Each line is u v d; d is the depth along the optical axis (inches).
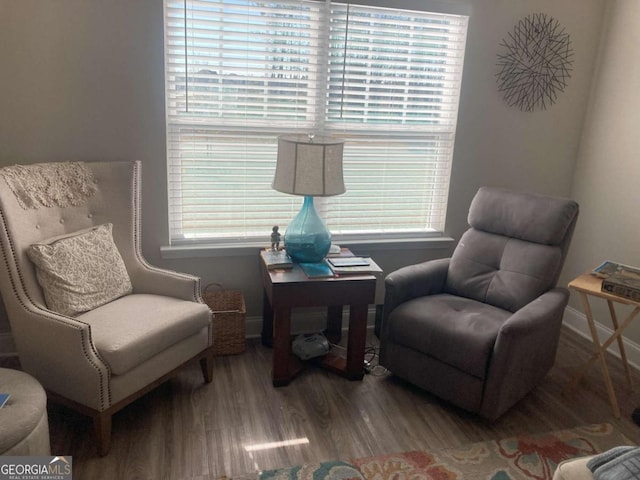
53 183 92.2
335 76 115.0
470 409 91.6
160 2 99.1
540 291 101.0
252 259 118.0
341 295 98.2
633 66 117.6
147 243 112.3
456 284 110.8
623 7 120.0
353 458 81.7
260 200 118.5
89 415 79.0
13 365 104.7
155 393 97.8
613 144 123.8
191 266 115.3
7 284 81.6
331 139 103.7
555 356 113.4
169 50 104.5
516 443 87.2
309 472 78.0
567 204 101.4
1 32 93.3
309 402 97.1
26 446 63.4
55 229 91.9
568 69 128.0
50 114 99.5
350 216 125.9
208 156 112.7
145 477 75.7
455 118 124.5
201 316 93.8
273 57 110.0
